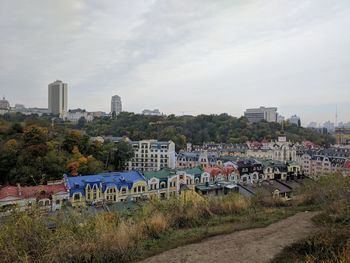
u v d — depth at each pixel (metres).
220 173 52.06
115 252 8.31
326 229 9.84
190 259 8.10
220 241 9.49
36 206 9.24
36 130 50.22
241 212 13.34
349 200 13.22
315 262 7.48
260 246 8.92
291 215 12.55
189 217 11.84
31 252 7.75
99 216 9.73
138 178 43.06
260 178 56.69
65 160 48.81
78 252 7.93
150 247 9.12
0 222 8.35
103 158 57.47
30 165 44.75
